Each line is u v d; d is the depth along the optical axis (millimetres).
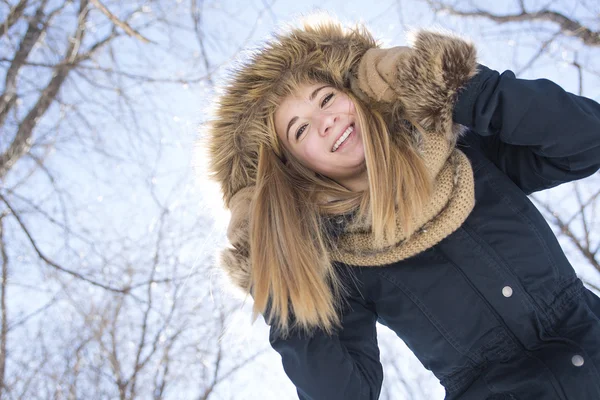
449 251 1975
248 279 2135
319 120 2170
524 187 2139
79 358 5422
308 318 1972
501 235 1958
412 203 1952
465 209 1958
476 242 1957
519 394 1816
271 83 2258
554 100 1893
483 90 1944
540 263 1927
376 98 2100
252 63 2293
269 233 2115
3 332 5273
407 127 2092
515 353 1876
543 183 2102
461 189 1967
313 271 2023
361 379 1959
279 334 2014
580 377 1737
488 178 2072
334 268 2158
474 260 1943
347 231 2145
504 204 2008
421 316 1983
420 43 2016
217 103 2338
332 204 2182
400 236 1981
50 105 5145
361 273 2100
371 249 2047
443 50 1962
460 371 1953
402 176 1987
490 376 1870
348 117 2158
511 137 1938
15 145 5047
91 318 5375
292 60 2242
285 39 2277
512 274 1908
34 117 5109
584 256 3436
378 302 2072
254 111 2283
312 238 2141
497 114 1944
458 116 1979
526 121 1902
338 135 2152
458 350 1940
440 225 1950
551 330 1869
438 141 2016
